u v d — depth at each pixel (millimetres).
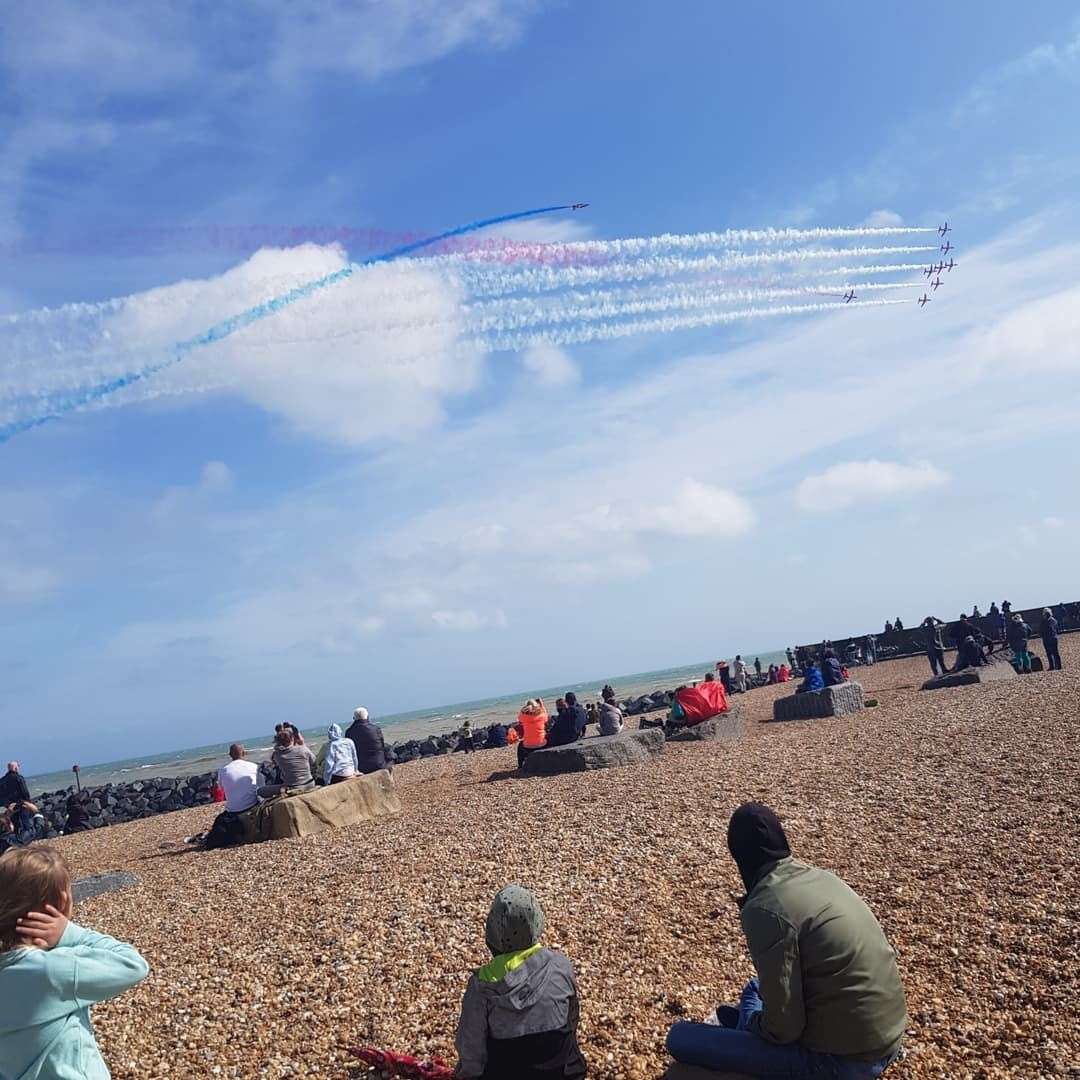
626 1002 6039
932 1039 5281
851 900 4250
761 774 14086
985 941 6566
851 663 42438
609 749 17906
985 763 12742
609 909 8094
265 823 14977
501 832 11891
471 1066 4633
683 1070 4434
